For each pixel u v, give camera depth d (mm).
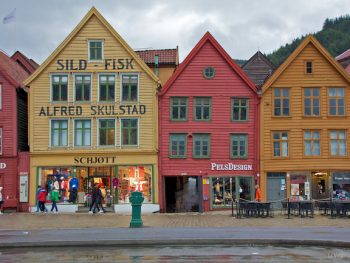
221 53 41594
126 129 41531
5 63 44188
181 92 41438
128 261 16906
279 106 41688
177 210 41750
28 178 41312
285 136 41562
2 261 17188
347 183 41469
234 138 41500
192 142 41312
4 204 41000
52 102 41594
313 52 41938
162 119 41406
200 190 40906
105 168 41531
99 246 20391
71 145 41344
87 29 41781
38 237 21719
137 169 41250
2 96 41719
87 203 41031
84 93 41688
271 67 47844
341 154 41531
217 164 41219
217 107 41531
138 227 25562
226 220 30062
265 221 29266
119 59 41625
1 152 41531
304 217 31500
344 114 41719
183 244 20578
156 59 45812
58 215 35531
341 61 51406
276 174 41344
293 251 18844
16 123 41656
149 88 41531
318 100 41812
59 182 41344
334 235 21750
